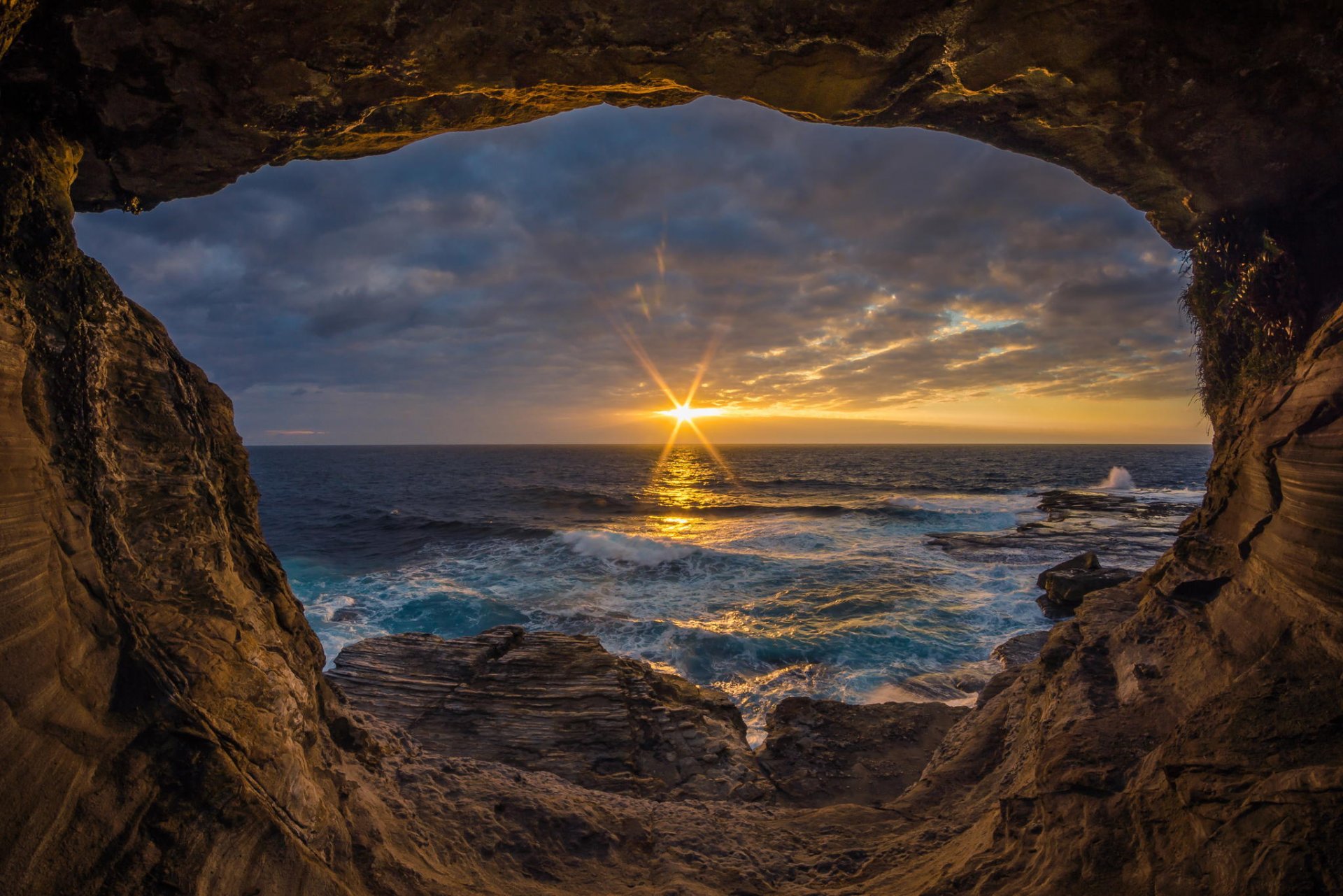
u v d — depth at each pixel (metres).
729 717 8.86
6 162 2.54
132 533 2.96
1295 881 2.33
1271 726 2.88
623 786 6.88
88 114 2.95
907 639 14.63
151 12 2.60
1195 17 3.10
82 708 2.34
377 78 3.19
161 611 2.97
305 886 2.93
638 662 9.66
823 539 28.09
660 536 30.14
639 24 3.11
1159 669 4.36
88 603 2.53
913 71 3.50
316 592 19.31
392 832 3.97
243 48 2.84
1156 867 2.98
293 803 3.11
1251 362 4.51
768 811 6.64
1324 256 4.01
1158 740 3.76
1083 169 4.47
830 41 3.25
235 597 3.57
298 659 4.09
